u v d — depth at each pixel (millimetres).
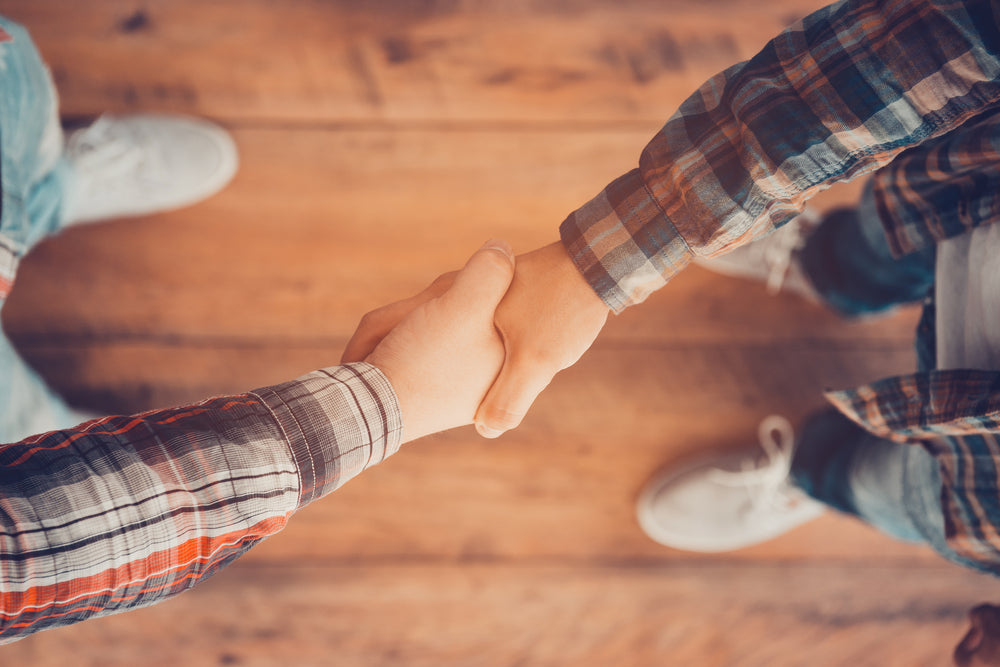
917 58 792
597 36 1494
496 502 1416
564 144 1468
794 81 824
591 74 1483
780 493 1380
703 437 1447
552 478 1426
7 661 1328
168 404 1378
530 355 902
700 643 1430
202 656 1362
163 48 1425
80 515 738
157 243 1396
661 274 891
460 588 1405
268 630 1375
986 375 863
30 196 1070
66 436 761
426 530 1406
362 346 924
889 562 1466
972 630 982
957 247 917
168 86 1417
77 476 745
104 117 1364
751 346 1469
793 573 1456
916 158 926
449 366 886
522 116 1466
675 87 1494
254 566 1380
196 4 1434
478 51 1475
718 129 846
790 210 861
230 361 1393
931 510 1028
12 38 985
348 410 823
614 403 1444
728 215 852
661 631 1426
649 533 1428
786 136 821
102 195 1316
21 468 741
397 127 1447
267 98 1433
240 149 1422
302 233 1422
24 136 1000
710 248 873
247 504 775
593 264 890
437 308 885
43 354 1356
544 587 1414
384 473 1404
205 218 1408
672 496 1409
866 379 1476
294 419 804
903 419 929
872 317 1396
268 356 1398
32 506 731
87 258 1379
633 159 1473
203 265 1402
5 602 720
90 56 1407
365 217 1432
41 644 1338
